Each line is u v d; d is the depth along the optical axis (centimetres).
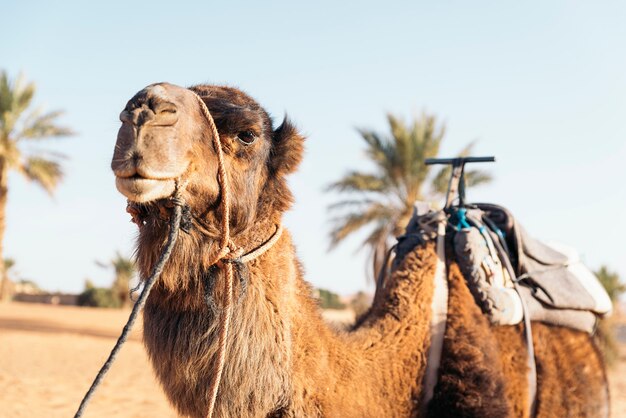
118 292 5241
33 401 1080
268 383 362
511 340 454
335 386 384
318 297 421
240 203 374
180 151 337
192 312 362
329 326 414
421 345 433
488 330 443
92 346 2406
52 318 3656
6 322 3247
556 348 476
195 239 358
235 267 367
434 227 479
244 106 388
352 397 389
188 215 353
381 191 2623
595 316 516
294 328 380
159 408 1105
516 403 440
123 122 330
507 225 496
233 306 362
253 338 362
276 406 364
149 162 325
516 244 489
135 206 365
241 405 357
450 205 504
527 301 472
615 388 1720
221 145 373
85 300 5194
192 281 361
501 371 433
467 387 418
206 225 360
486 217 503
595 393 478
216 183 360
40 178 3631
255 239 381
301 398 370
